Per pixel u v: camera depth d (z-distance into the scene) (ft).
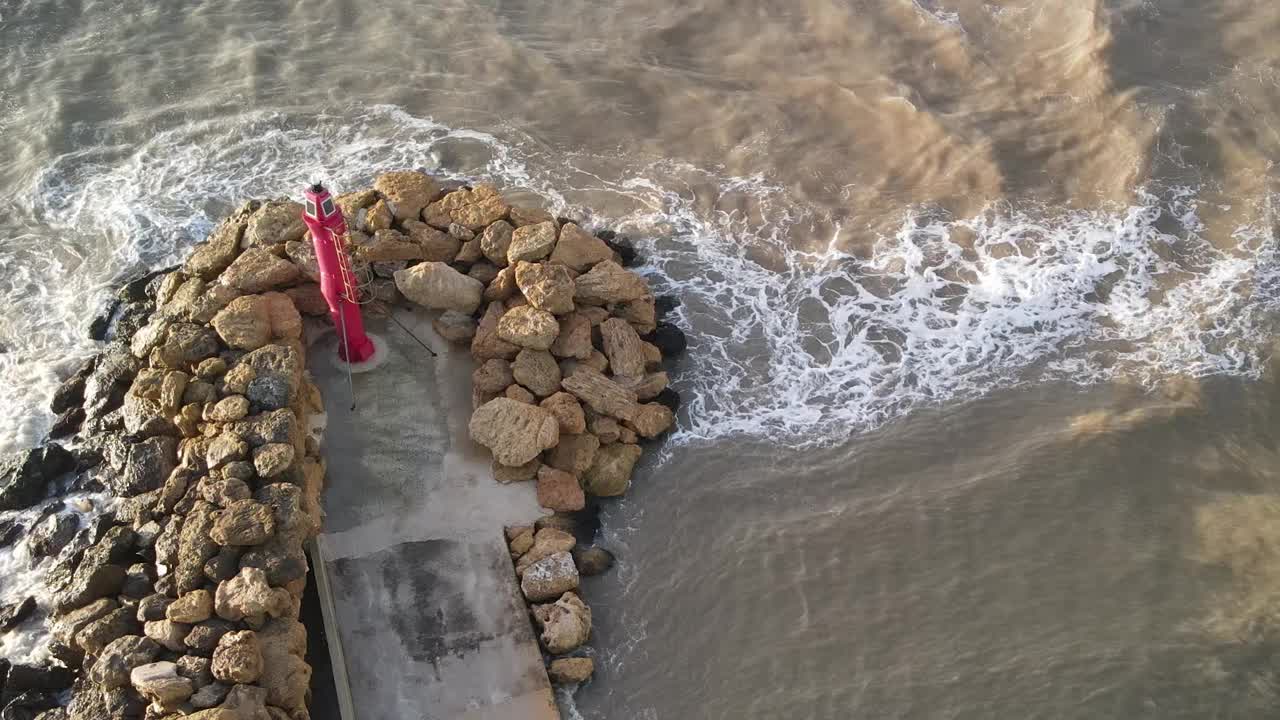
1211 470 42.14
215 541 35.45
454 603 36.91
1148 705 35.53
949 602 38.50
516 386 41.83
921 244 51.06
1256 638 36.94
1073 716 35.37
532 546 38.52
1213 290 48.78
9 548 40.09
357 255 44.73
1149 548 39.75
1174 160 53.83
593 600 38.81
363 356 42.55
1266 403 44.42
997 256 50.55
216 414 38.78
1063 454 42.75
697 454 43.21
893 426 44.24
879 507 41.34
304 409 40.47
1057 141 54.75
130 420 40.50
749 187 53.47
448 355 43.47
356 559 37.65
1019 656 36.91
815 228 51.78
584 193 53.11
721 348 47.09
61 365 45.65
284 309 42.06
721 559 39.91
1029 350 46.98
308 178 53.57
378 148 55.06
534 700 35.01
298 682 33.63
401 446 40.60
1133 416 43.96
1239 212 51.83
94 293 48.62
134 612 35.37
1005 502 41.29
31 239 51.19
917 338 47.55
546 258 45.62
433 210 46.75
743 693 36.40
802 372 46.29
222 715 31.55
